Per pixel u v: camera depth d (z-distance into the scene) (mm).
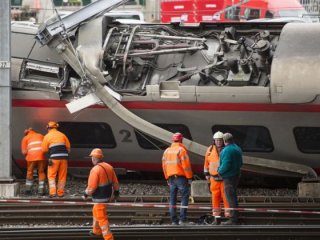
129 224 44844
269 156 53281
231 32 54156
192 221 45281
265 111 51656
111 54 54906
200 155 51938
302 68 50719
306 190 51000
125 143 54875
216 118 52594
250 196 50844
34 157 52250
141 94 53281
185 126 53500
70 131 55344
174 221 44125
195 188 51000
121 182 56344
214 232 41656
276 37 54719
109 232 38969
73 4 103500
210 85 53094
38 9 90500
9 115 51781
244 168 52312
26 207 47469
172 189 44125
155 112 53188
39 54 55250
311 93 50438
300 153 52719
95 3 54344
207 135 53469
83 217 45094
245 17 85875
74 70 53000
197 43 54438
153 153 54781
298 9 87375
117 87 54312
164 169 44625
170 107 52781
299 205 47281
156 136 52125
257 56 53125
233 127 52906
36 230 41938
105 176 38938
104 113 53969
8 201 48938
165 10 86562
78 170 56688
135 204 44688
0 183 51656
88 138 55281
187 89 51875
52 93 54219
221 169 43625
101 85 52156
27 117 55250
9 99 51750
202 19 84875
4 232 41281
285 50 51656
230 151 43625
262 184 56594
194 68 53281
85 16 53969
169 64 54531
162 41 55281
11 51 55438
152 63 54719
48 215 46062
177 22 56219
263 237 40656
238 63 52438
